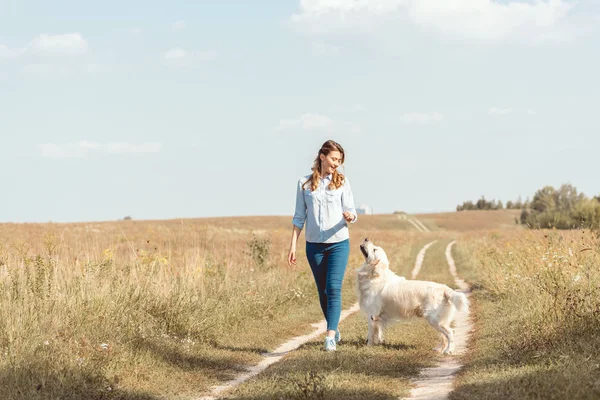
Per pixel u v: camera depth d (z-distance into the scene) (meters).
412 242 45.09
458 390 5.83
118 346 7.72
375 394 5.89
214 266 14.22
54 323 7.75
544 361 6.48
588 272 9.80
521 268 13.67
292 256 8.65
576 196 105.88
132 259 11.69
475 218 134.00
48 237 10.55
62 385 6.23
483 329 9.87
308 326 11.33
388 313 8.65
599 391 5.10
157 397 6.39
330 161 8.51
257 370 7.83
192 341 8.84
